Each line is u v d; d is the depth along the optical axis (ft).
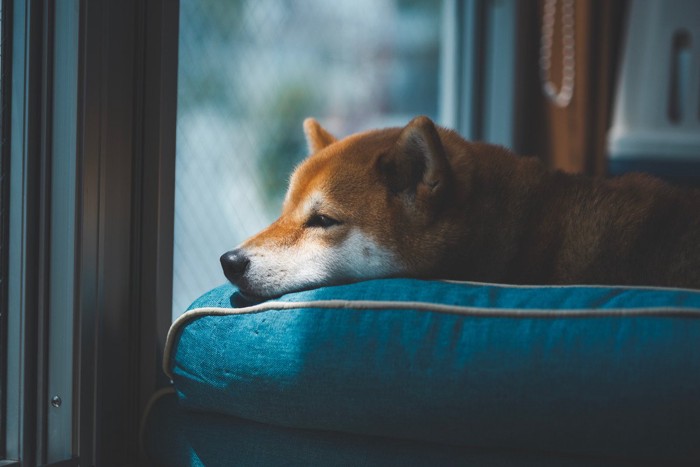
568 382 3.99
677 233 4.97
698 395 3.77
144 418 5.61
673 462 3.98
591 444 4.05
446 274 5.30
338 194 5.25
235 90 8.67
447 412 4.20
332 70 11.33
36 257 5.37
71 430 5.37
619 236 5.06
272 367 4.58
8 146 5.30
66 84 5.33
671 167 11.93
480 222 5.28
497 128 11.32
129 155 5.76
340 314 4.54
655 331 3.97
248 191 8.79
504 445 4.25
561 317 4.18
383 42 12.39
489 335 4.22
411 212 5.20
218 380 4.83
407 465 4.41
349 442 4.58
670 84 11.89
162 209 5.85
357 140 5.72
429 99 12.09
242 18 8.77
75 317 5.35
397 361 4.29
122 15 5.64
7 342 5.35
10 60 5.26
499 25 11.21
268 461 4.78
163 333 5.93
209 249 7.98
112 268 5.64
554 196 5.43
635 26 12.07
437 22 11.84
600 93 11.98
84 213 5.33
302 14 10.30
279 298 4.94
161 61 5.77
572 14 11.26
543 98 11.47
